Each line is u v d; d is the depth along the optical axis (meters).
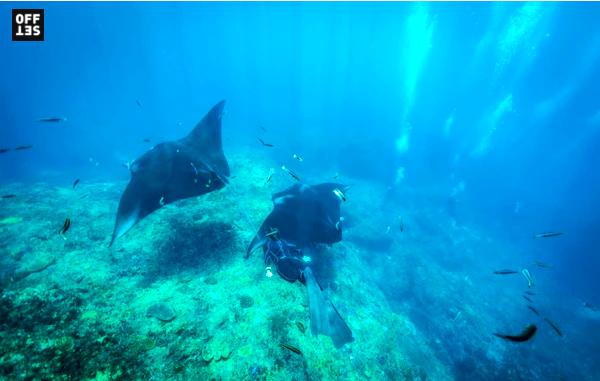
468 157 24.31
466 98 42.34
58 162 21.22
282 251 3.70
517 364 7.39
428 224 13.26
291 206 4.60
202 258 4.15
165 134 29.16
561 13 28.03
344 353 3.38
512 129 34.31
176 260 4.05
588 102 31.19
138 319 3.04
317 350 3.19
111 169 19.14
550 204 19.16
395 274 9.47
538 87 36.28
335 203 5.48
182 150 4.58
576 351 8.79
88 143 26.41
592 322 10.19
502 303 10.08
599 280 12.52
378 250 10.35
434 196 16.14
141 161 4.14
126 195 3.75
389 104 42.34
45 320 2.78
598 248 14.09
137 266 3.86
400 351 3.92
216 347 2.88
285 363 2.90
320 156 18.42
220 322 3.19
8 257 3.73
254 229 4.96
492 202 18.27
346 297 4.45
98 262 3.85
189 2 50.19
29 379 2.25
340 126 29.16
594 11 25.95
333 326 2.79
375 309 4.55
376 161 17.69
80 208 5.20
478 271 11.72
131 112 42.88
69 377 2.33
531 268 13.00
